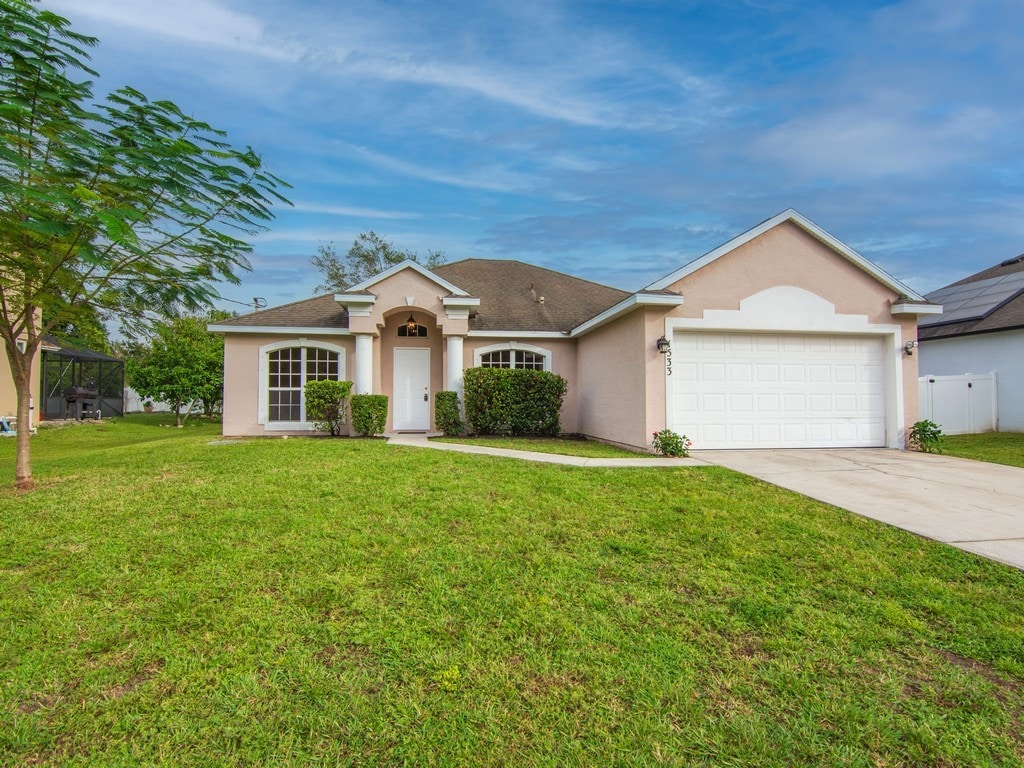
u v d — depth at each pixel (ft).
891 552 15.84
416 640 10.75
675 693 9.16
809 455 33.81
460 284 58.08
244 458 30.32
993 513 19.70
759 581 13.74
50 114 21.62
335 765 7.59
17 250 22.21
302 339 47.57
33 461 35.86
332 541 16.10
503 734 8.20
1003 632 11.33
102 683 9.45
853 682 9.61
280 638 10.83
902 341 37.81
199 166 23.63
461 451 33.47
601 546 15.96
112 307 27.43
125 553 15.24
